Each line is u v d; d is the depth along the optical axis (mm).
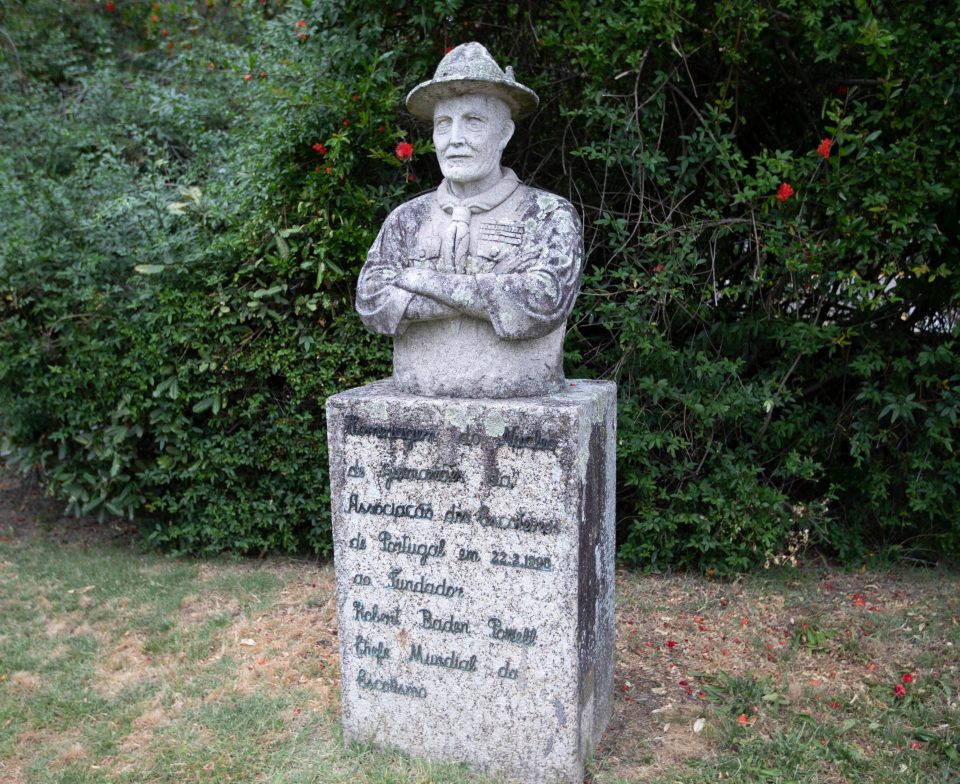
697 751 2857
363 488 2686
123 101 6652
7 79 6918
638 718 3078
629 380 4418
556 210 2688
